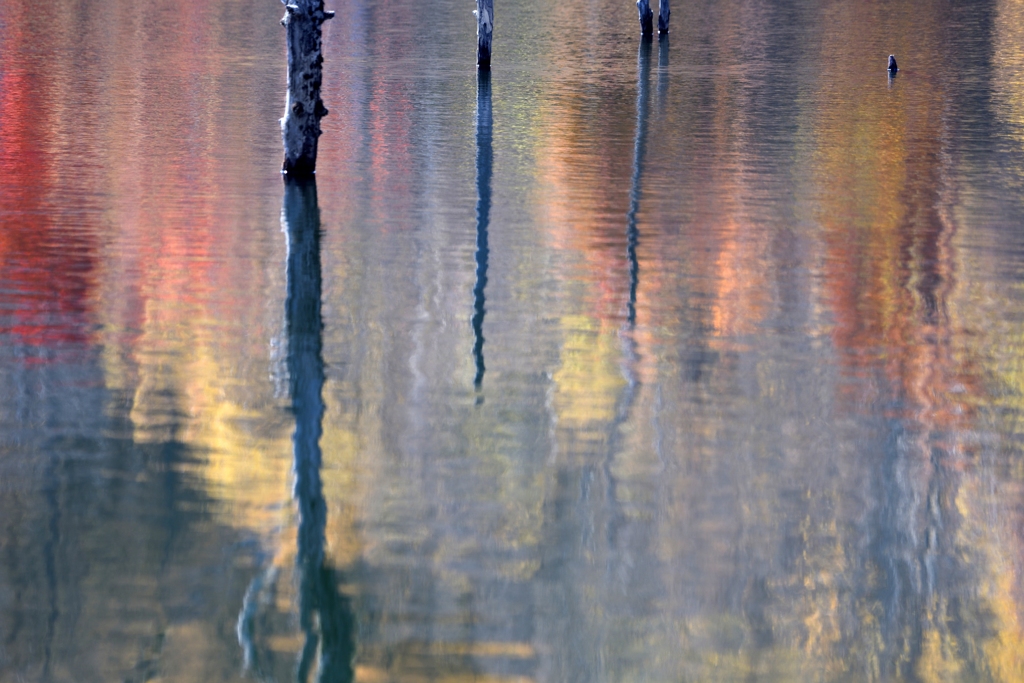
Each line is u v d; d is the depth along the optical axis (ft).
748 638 30.83
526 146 106.73
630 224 76.69
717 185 90.22
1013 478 40.40
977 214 80.69
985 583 33.63
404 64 168.66
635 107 131.95
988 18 250.98
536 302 59.47
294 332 54.19
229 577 33.12
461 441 42.68
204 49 176.96
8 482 38.40
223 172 90.89
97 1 256.11
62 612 31.22
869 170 96.99
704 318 57.31
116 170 90.58
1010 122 123.03
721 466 41.01
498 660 29.50
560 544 35.22
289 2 85.40
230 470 39.91
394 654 29.66
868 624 31.58
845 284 63.36
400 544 35.12
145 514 36.55
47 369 48.65
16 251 66.28
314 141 89.35
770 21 246.27
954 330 56.13
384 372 49.49
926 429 44.57
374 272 64.34
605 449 42.22
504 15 255.50
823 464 41.27
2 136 104.32
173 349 51.62
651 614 31.71
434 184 88.74
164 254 66.64
